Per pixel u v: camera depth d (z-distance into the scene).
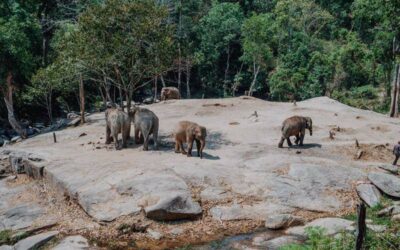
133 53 18.84
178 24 52.47
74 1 46.00
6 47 28.31
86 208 12.73
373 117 25.16
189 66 48.22
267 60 49.38
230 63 57.00
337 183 14.27
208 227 12.10
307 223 12.16
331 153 17.39
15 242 11.77
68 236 11.64
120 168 14.66
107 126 18.67
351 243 9.96
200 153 16.05
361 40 60.88
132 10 18.34
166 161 15.48
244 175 14.46
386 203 13.19
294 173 14.62
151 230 11.87
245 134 20.30
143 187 13.11
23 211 13.48
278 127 21.48
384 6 30.25
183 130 16.34
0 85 28.34
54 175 14.72
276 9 56.25
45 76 30.23
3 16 33.31
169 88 35.41
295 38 55.69
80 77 25.14
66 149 18.28
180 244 11.28
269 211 12.78
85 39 18.70
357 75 51.53
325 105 28.22
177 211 12.27
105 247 11.14
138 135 18.53
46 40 42.47
